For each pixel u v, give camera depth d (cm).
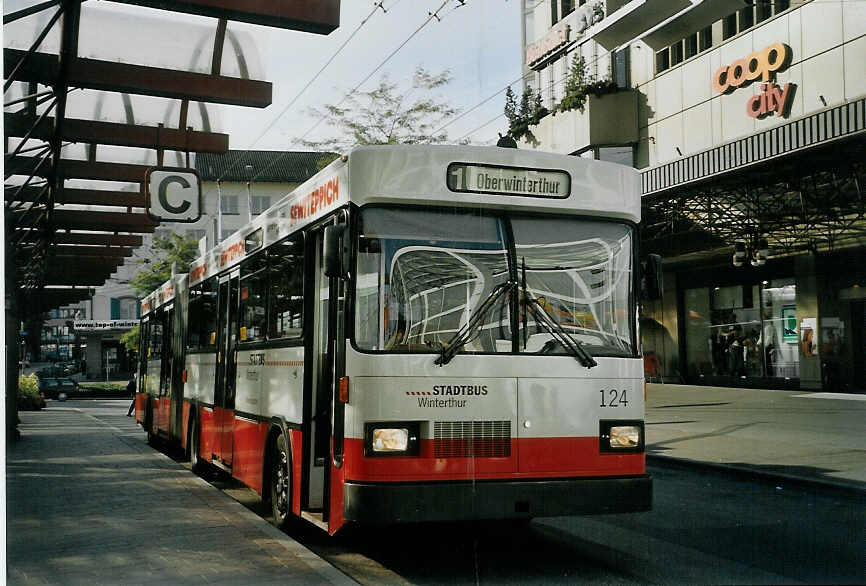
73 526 817
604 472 681
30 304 3528
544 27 3422
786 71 2472
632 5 1703
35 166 1670
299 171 6378
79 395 5766
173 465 1404
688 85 2853
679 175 2380
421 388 643
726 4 1655
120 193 2109
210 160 6375
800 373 2747
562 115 3278
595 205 712
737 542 789
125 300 6812
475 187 684
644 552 750
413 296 659
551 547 774
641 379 707
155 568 648
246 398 982
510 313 676
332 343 683
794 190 2212
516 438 659
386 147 671
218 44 1416
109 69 1356
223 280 1169
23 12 1166
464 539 819
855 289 2567
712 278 3178
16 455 1576
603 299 707
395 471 630
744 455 1341
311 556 683
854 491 1028
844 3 2291
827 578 647
